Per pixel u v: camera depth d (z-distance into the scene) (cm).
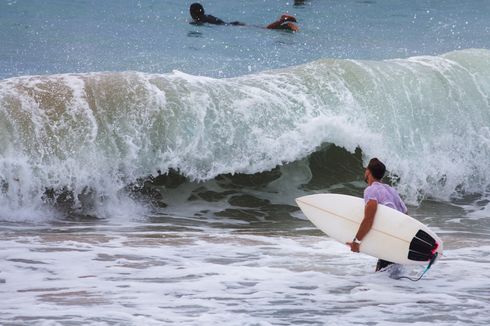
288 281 2853
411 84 5331
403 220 2884
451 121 5331
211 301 2564
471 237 3978
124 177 4453
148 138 4534
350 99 5097
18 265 3012
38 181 4266
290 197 4700
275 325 2317
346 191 4822
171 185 4575
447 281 2912
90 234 3772
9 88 4525
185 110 4653
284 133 4862
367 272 3027
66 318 2325
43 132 4353
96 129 4444
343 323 2348
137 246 3447
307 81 5128
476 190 5188
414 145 5159
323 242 3662
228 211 4459
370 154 5022
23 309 2416
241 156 4747
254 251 3406
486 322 2389
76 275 2892
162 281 2830
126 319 2330
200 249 3422
